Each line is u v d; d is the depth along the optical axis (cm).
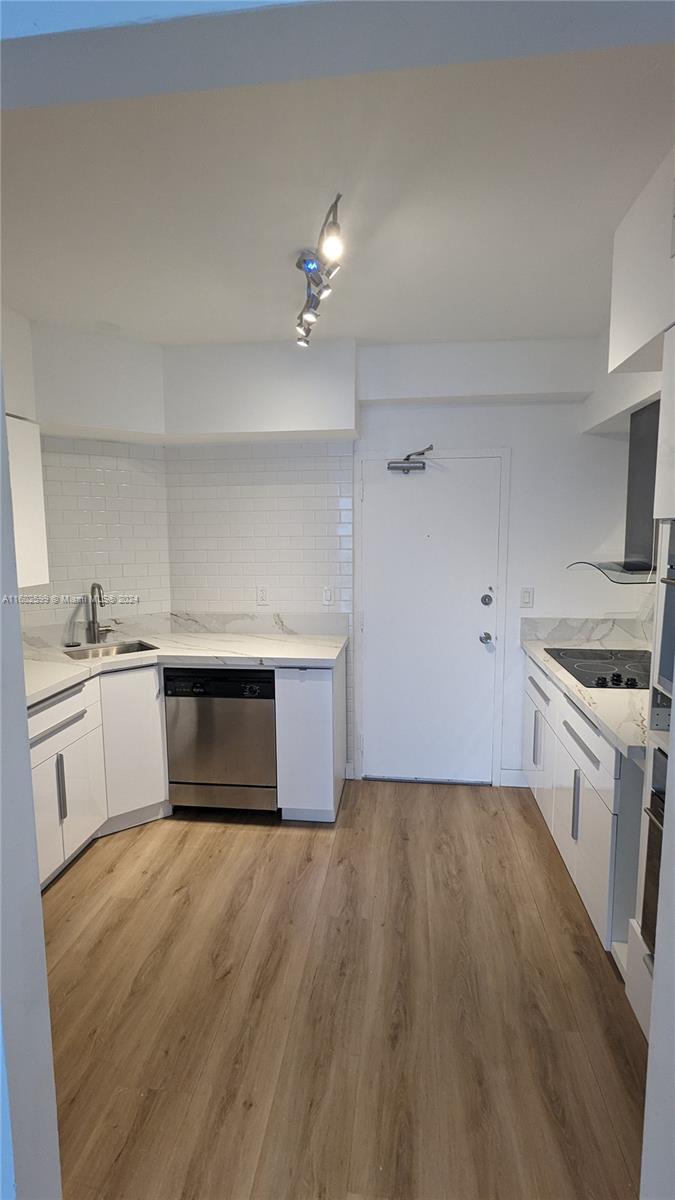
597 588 345
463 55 78
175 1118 161
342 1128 158
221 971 213
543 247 203
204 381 313
